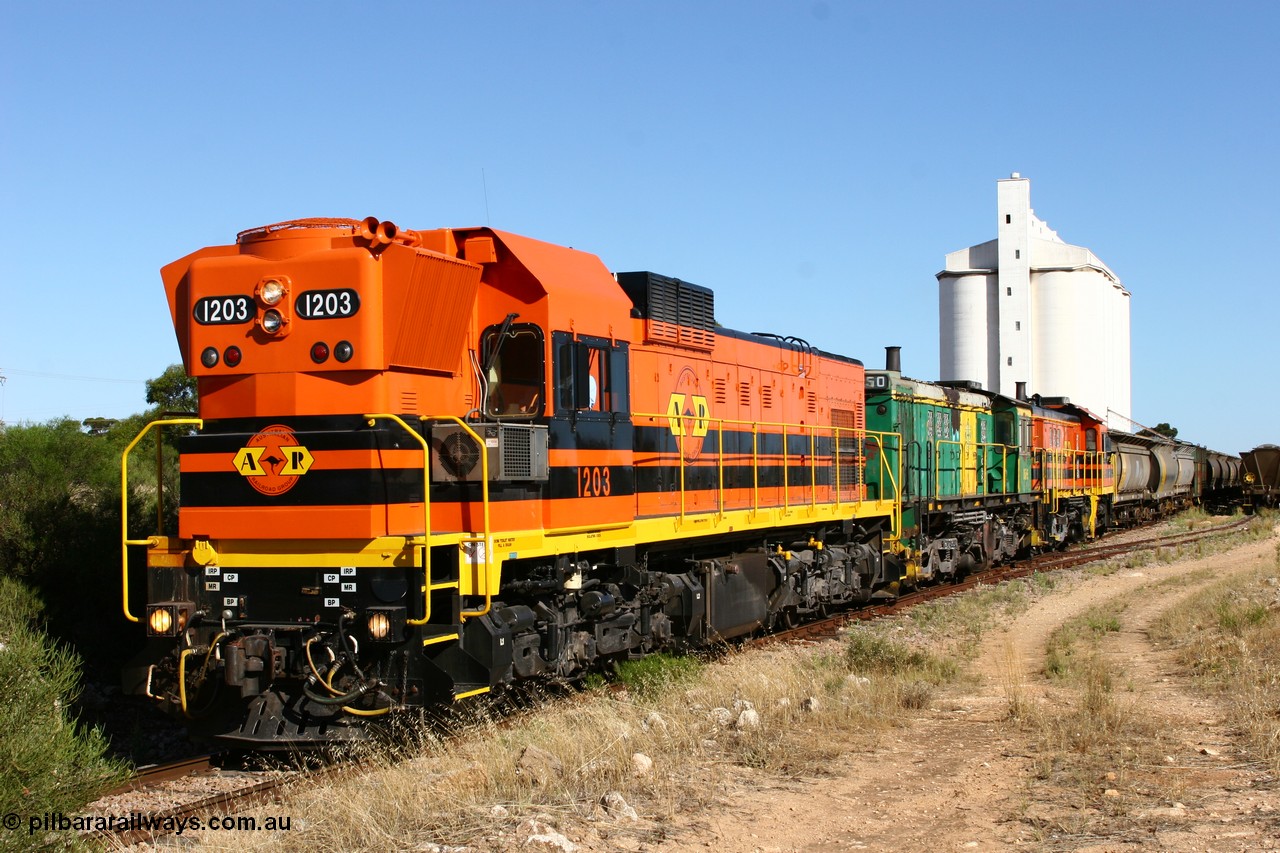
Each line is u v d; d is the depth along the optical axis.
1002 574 28.77
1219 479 68.44
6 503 16.36
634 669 13.17
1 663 8.05
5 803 7.21
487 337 11.91
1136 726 10.95
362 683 10.14
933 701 12.81
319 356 10.38
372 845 7.38
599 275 13.45
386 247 10.39
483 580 10.61
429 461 10.79
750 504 17.38
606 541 13.05
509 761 8.99
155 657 10.83
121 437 26.58
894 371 24.33
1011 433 31.94
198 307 10.77
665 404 14.88
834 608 22.47
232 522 10.59
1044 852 7.18
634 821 7.90
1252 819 7.67
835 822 7.99
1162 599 23.22
